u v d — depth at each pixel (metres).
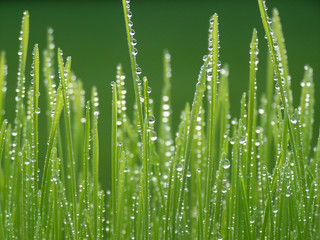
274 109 0.64
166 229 0.58
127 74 2.73
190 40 3.86
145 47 3.62
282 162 0.58
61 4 5.43
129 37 0.56
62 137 1.03
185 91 2.32
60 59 0.56
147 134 0.57
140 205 0.60
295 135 0.59
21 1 5.43
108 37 4.03
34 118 0.58
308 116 0.65
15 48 3.37
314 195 0.59
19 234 0.60
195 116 0.56
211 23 0.60
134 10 5.21
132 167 0.66
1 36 3.84
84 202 0.60
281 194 0.58
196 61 3.09
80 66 2.96
